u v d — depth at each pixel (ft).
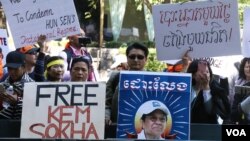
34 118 24.23
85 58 30.01
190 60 32.30
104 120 24.22
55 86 24.32
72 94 24.27
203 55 32.27
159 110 24.85
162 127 24.79
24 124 24.20
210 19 32.12
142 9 101.45
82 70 29.66
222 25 32.04
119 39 100.99
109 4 100.73
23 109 24.27
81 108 24.18
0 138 24.31
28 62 35.12
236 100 30.89
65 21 34.37
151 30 95.86
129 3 101.96
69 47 38.86
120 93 24.95
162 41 32.45
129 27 103.30
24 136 24.16
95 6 96.58
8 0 34.27
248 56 35.06
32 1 34.35
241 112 30.14
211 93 29.89
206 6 32.04
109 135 26.40
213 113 29.78
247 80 35.27
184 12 32.24
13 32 34.45
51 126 24.18
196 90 29.91
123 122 24.82
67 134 24.13
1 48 40.57
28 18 34.40
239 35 31.99
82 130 24.11
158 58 32.55
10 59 30.83
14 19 34.42
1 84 29.27
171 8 32.24
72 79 29.76
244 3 76.33
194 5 32.14
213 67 39.22
